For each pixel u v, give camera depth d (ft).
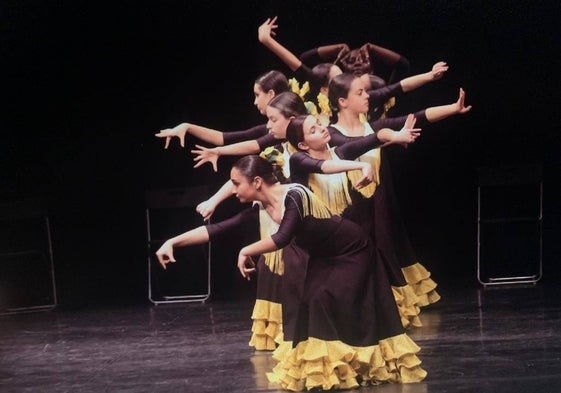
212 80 35.47
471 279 35.68
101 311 34.45
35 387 24.93
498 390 22.11
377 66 33.99
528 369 23.61
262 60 34.94
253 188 23.68
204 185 35.58
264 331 27.14
